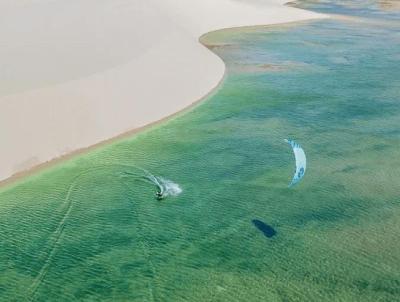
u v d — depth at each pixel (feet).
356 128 81.15
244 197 62.13
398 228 55.83
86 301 46.42
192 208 59.98
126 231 55.93
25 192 62.54
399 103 91.61
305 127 81.71
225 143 76.13
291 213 58.80
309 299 46.03
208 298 46.37
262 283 48.11
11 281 48.73
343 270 49.49
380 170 68.08
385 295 46.29
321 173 67.36
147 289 47.62
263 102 92.32
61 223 57.06
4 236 54.75
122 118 80.02
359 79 105.40
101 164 69.51
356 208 59.57
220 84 101.81
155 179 66.03
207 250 52.85
